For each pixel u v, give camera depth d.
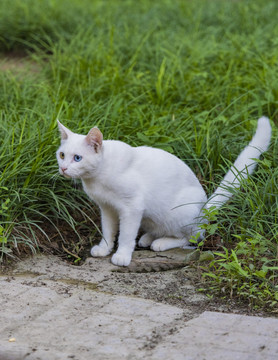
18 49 10.12
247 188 5.48
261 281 4.64
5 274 4.86
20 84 7.94
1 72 8.32
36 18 10.49
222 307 4.35
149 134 6.35
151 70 8.49
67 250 5.37
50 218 5.68
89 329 3.97
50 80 8.16
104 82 7.84
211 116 6.99
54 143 5.84
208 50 9.02
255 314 4.25
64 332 3.94
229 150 6.19
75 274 4.87
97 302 4.36
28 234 5.41
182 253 5.25
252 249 4.75
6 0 11.41
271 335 3.85
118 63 8.38
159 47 8.84
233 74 8.14
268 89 7.36
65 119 6.25
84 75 8.05
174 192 5.17
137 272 4.99
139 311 4.22
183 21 11.04
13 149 5.76
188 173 5.31
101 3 11.90
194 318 4.11
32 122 6.32
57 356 3.63
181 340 3.81
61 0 11.89
